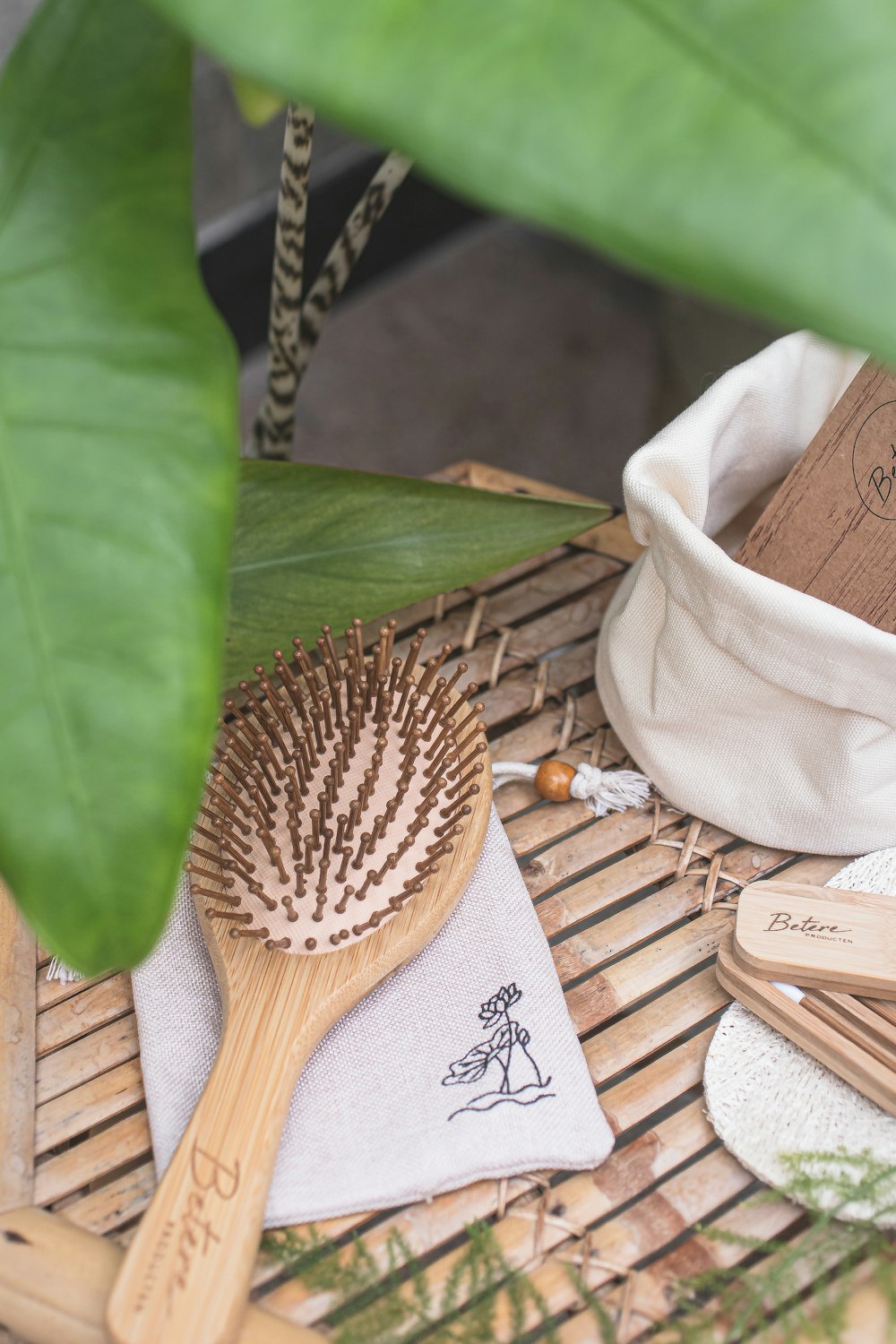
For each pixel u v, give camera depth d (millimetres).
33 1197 445
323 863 463
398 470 1106
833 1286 424
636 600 512
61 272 357
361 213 561
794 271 291
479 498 536
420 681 514
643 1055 476
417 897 475
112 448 351
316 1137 450
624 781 524
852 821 498
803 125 298
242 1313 412
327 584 525
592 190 298
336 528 528
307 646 530
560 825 526
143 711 345
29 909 342
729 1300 422
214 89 917
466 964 481
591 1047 476
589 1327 424
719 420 504
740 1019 474
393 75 306
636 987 488
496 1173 446
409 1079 461
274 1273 435
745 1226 440
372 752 496
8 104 362
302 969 462
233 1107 439
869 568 491
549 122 302
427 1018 471
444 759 489
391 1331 419
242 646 519
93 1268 421
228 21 309
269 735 482
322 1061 464
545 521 537
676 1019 482
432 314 1238
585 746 547
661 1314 427
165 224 361
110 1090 467
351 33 309
